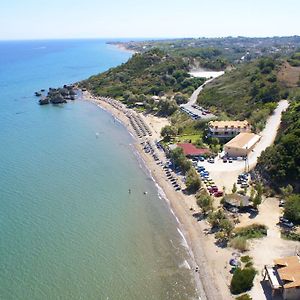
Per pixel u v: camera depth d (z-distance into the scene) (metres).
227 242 87.31
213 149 140.75
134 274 79.06
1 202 107.31
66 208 105.00
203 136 157.62
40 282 76.31
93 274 78.81
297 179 105.69
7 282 76.00
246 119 170.62
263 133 148.75
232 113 187.25
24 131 181.50
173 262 82.69
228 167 125.56
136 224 97.75
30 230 93.81
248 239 86.88
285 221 91.81
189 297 72.50
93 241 90.06
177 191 114.88
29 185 119.06
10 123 196.88
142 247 88.06
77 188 117.75
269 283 72.00
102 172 131.00
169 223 98.00
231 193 105.88
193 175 116.19
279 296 69.06
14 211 102.50
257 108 178.25
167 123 189.50
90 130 184.62
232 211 98.12
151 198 111.75
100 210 104.56
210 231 92.81
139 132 176.12
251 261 79.25
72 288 74.88
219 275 77.38
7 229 93.94
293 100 176.38
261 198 101.06
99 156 147.00
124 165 137.50
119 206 106.94
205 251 85.38
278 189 106.50
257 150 134.88
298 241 85.56
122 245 88.75
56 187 118.12
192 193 112.62
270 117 165.00
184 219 99.38
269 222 92.94
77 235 92.25
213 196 107.06
